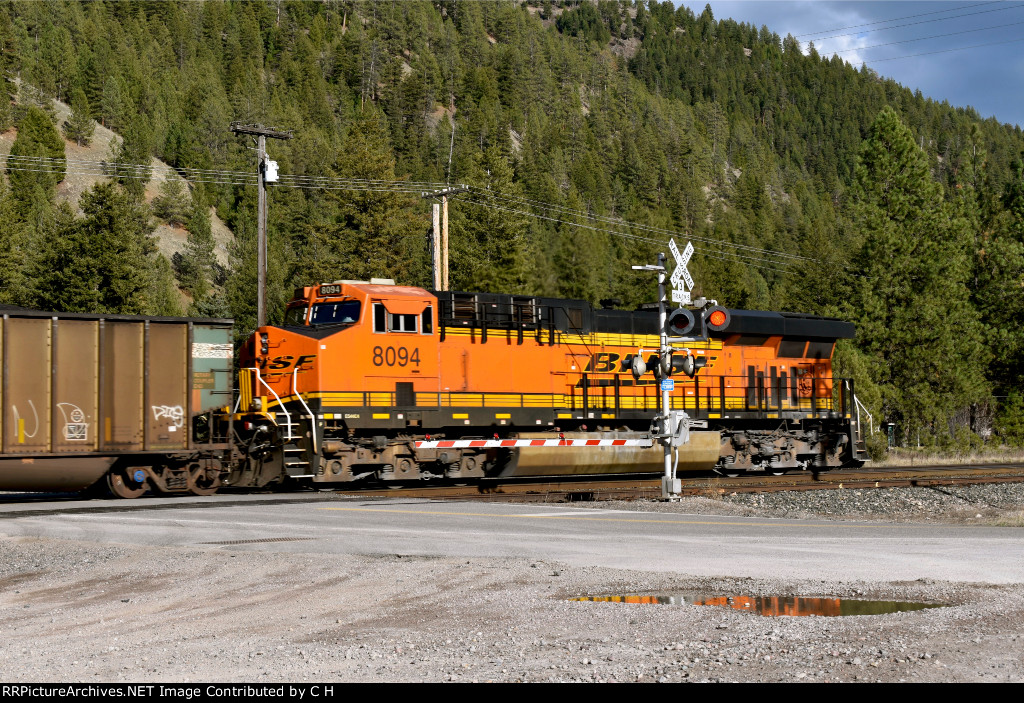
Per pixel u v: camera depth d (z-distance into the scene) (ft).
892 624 28.09
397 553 43.83
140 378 70.74
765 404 102.32
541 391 87.56
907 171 179.52
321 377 75.97
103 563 44.21
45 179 377.71
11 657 27.76
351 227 232.12
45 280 173.06
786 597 33.12
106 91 513.45
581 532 50.14
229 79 626.64
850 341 164.35
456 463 84.79
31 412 66.39
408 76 636.07
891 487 85.40
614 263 161.99
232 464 76.54
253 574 40.27
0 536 51.78
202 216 364.38
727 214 505.66
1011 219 226.38
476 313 84.28
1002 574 36.06
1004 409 180.55
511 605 32.78
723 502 70.08
